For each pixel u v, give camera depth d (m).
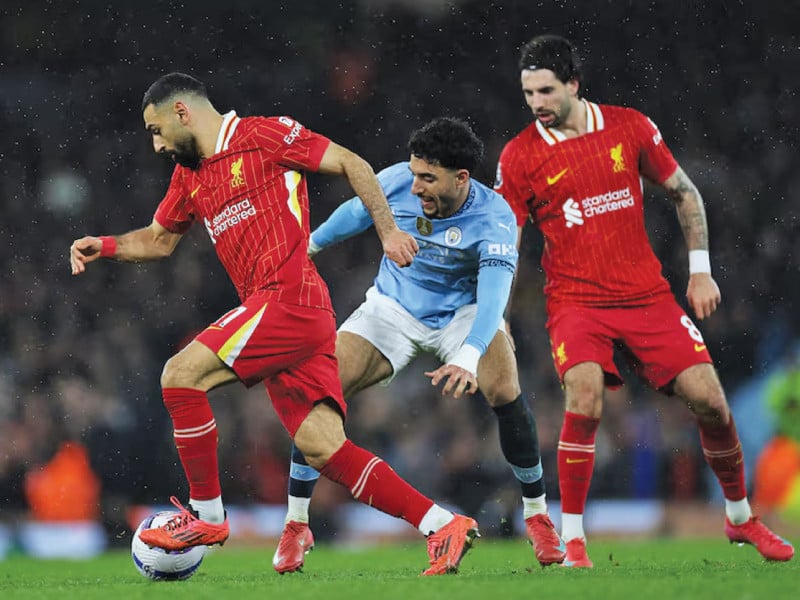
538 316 53.66
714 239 58.50
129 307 54.97
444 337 20.98
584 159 21.08
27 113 60.03
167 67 61.34
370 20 61.59
